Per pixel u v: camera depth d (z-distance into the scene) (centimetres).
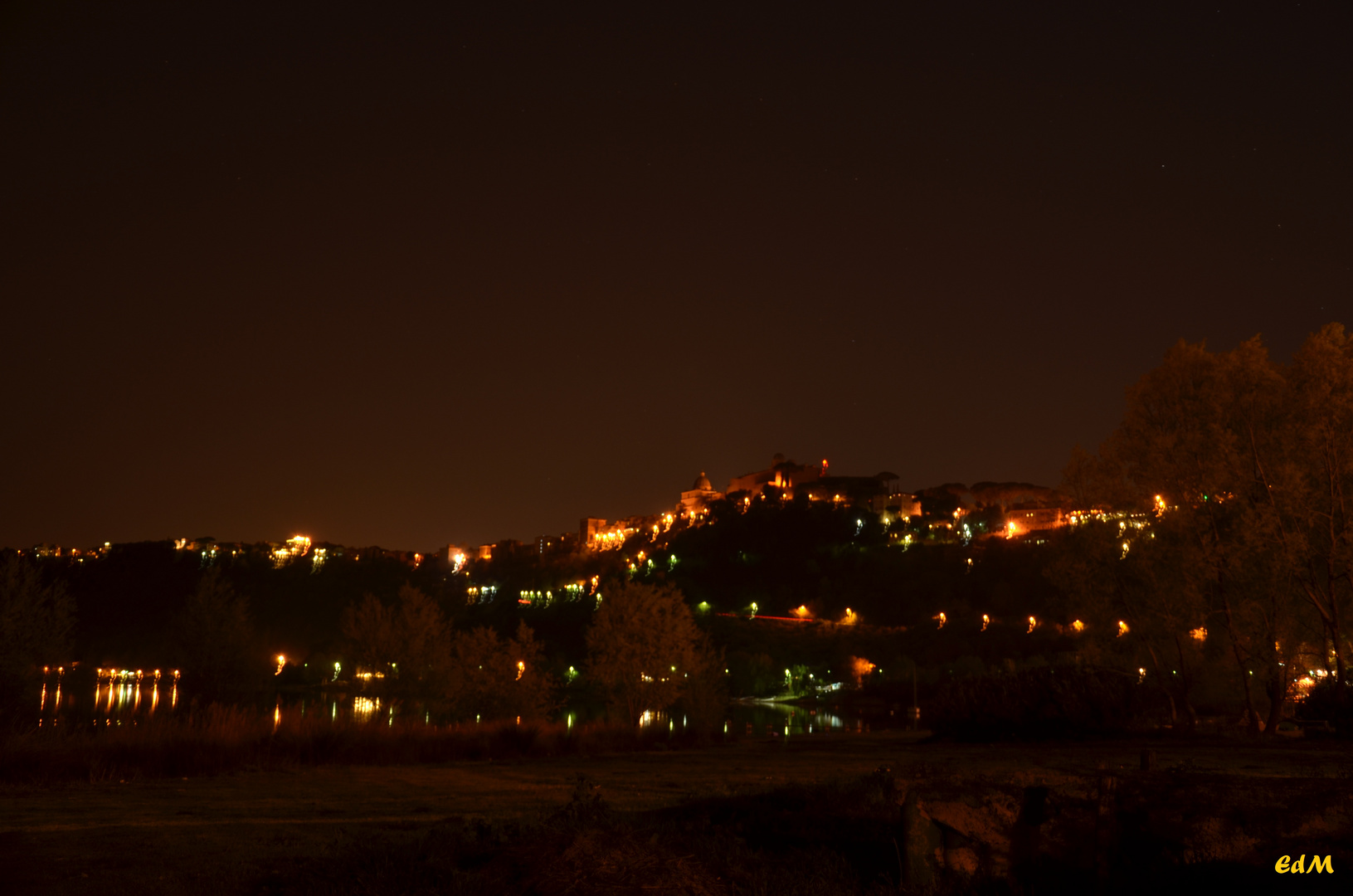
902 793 765
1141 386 2945
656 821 977
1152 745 1927
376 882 729
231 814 1178
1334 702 2166
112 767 1659
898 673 11469
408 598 5103
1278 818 687
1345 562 2439
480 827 920
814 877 726
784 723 7156
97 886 769
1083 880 708
